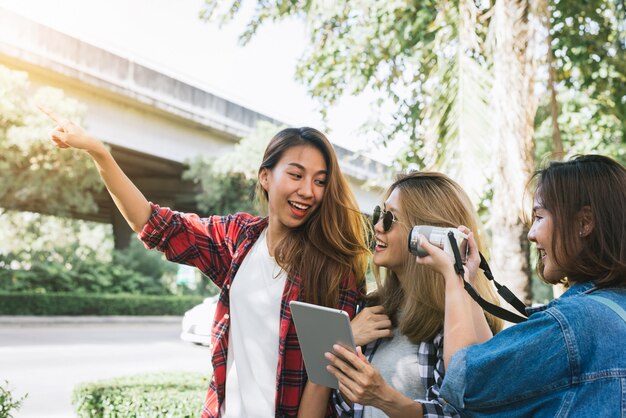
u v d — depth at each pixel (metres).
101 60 16.44
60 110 15.30
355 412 1.95
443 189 1.98
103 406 4.34
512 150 4.54
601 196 1.39
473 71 4.89
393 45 6.25
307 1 6.14
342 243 2.11
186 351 10.56
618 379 1.25
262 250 2.15
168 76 18.16
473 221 2.00
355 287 2.14
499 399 1.34
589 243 1.40
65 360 8.85
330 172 2.09
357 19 6.25
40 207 18.03
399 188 2.02
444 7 5.16
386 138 6.86
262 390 2.03
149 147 19.20
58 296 17.28
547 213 1.45
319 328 1.61
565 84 6.87
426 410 1.63
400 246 1.97
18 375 7.42
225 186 19.42
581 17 6.21
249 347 2.06
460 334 1.50
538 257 1.54
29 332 13.06
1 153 14.88
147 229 2.20
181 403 4.18
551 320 1.32
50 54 15.13
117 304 18.67
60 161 15.66
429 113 5.29
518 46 4.59
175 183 24.38
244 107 20.41
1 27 14.13
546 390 1.30
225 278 2.25
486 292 2.03
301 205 2.07
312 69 6.90
